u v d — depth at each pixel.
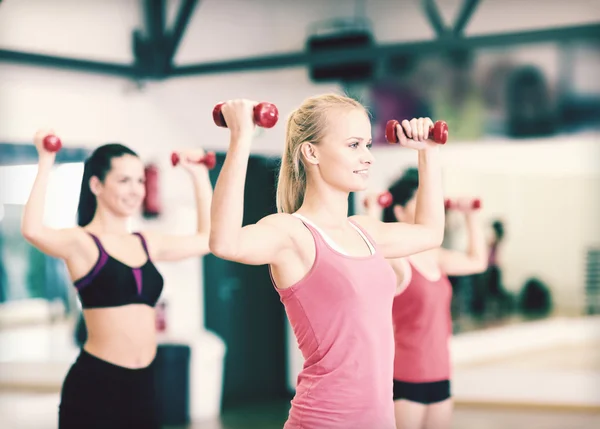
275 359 6.21
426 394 3.01
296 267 1.73
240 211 1.61
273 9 6.34
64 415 2.66
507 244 7.27
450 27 6.23
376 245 1.83
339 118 1.80
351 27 6.04
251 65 5.82
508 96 6.42
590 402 5.91
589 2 5.96
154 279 2.81
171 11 6.01
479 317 7.24
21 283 6.38
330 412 1.69
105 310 2.68
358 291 1.71
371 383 1.71
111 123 5.66
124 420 2.68
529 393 6.04
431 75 6.32
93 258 2.68
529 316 7.32
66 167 5.70
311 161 1.83
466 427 5.21
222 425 5.11
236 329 5.96
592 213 7.12
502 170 6.91
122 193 2.84
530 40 5.25
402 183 3.40
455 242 7.18
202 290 5.77
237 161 1.60
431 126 1.93
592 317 7.31
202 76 5.96
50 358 6.29
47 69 5.45
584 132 6.45
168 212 5.49
